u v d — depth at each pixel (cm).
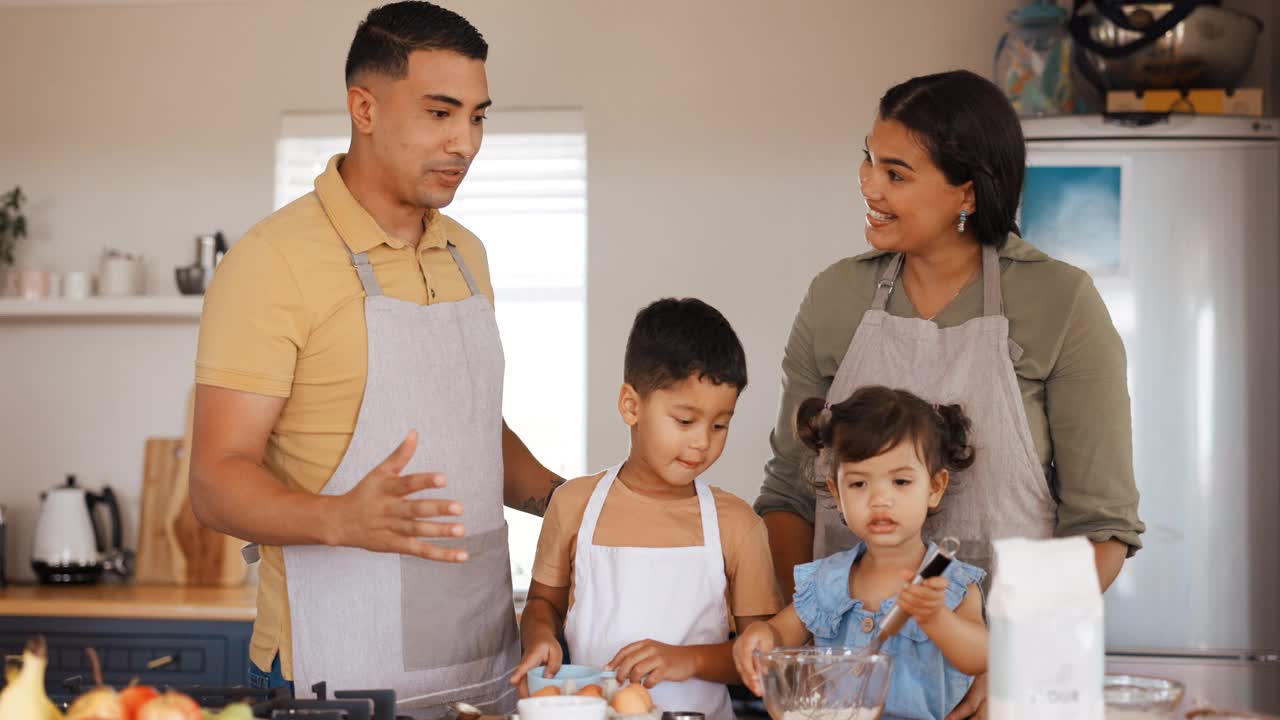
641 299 357
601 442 356
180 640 318
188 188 376
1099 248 288
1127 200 288
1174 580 286
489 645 162
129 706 93
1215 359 286
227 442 147
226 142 375
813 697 113
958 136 146
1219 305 286
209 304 150
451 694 157
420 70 151
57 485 376
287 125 373
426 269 163
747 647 137
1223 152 286
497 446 167
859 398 142
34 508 377
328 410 153
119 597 333
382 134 155
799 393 171
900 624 127
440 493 157
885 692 115
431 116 153
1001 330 152
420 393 155
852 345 161
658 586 157
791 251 353
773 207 354
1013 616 99
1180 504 286
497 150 369
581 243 369
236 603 321
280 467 156
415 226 165
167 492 365
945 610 127
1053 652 98
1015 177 150
